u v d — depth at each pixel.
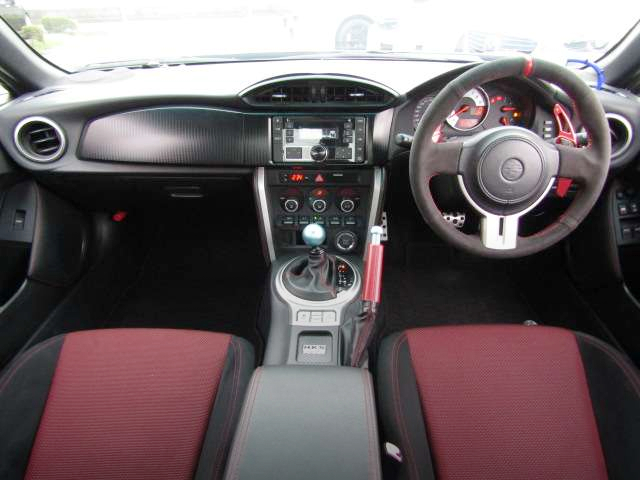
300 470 0.67
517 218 1.07
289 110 1.51
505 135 0.99
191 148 1.55
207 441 0.98
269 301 1.46
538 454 0.94
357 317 1.29
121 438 0.97
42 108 1.48
